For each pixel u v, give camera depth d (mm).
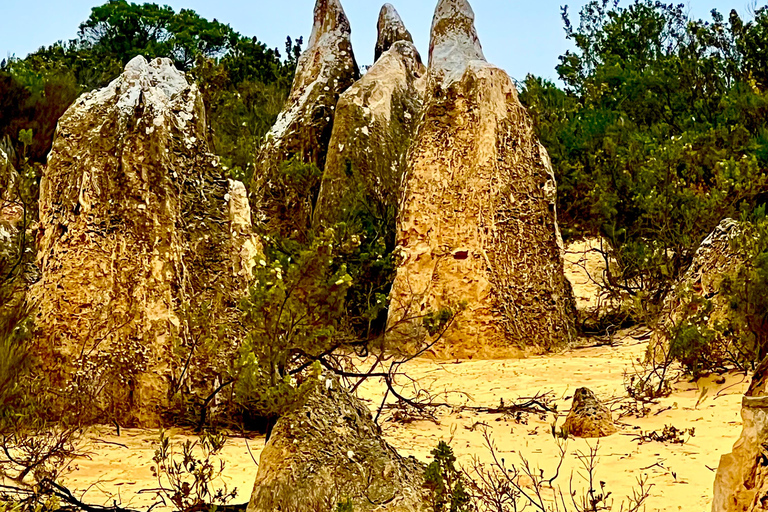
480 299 13680
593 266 19859
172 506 5742
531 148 14641
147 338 8617
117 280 8805
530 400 9695
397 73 18219
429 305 13820
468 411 9195
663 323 11508
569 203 18766
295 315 6969
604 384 10484
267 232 15172
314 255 7258
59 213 9133
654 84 25047
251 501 5039
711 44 25828
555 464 6875
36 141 19531
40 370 8500
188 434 8133
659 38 31094
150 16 40688
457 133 14328
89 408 8320
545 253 14367
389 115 17594
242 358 6539
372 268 14047
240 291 9156
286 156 19016
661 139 20078
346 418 5387
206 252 9211
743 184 15953
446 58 15000
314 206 17891
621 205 17312
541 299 14102
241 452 7391
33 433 7176
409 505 4848
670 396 9352
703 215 15797
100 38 40562
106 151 9117
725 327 10109
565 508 5590
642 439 7504
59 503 5422
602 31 32000
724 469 3588
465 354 13500
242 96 29766
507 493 5844
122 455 7121
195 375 8562
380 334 13742
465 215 14008
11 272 8711
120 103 9344
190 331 8719
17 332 7383
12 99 19781
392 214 16375
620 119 22000
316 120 19172
